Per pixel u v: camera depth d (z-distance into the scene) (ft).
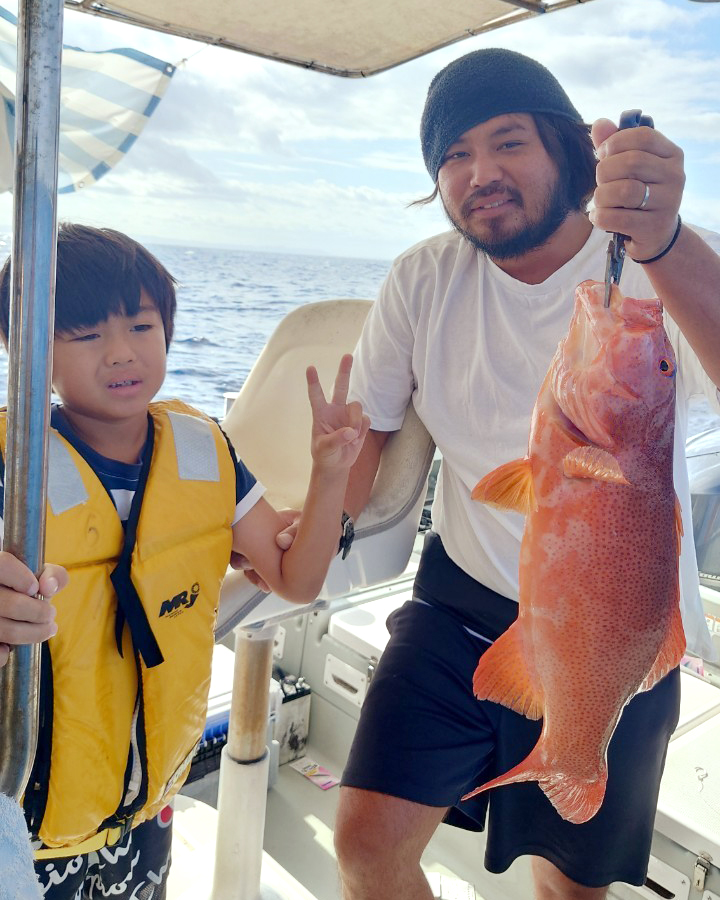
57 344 3.63
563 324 4.96
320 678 8.77
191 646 3.92
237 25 5.64
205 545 4.01
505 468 3.33
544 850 5.22
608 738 3.33
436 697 5.11
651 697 4.96
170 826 4.57
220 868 6.07
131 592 3.64
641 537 3.16
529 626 3.34
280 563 4.51
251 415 7.16
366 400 5.81
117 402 3.73
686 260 3.37
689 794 6.22
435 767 4.99
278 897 6.29
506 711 5.09
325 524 4.39
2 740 2.46
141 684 3.71
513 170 4.73
